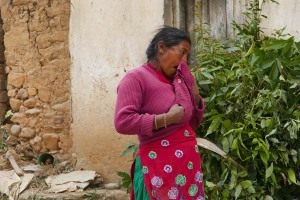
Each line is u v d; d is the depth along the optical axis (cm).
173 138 345
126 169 596
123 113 338
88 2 618
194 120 369
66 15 644
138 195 354
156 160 344
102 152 614
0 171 611
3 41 726
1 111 723
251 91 428
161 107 344
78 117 634
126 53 592
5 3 693
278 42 419
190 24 577
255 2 507
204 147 419
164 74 356
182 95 346
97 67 615
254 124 413
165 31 354
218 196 434
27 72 677
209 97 438
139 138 354
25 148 681
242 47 472
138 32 582
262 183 434
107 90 607
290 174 418
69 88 646
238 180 425
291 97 423
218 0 564
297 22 493
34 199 561
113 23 600
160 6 567
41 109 669
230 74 436
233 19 554
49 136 661
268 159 412
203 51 488
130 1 586
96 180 601
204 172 442
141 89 346
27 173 609
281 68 418
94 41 616
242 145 414
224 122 424
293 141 419
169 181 342
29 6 670
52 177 599
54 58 655
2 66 724
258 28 502
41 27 662
